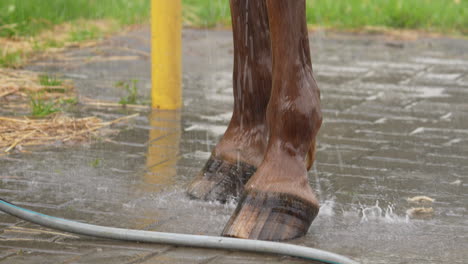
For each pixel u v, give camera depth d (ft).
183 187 15.08
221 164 14.35
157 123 20.34
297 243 12.16
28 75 25.88
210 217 13.43
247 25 13.83
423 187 15.29
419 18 38.34
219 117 21.13
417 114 21.53
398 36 35.55
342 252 11.85
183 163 16.83
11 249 11.84
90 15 38.06
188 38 34.58
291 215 12.30
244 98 14.25
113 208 13.85
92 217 13.37
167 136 19.08
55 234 12.51
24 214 12.73
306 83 12.41
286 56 12.23
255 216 12.21
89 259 11.44
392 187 15.26
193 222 13.16
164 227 12.92
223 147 14.46
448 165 16.83
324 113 21.53
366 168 16.53
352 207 14.05
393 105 22.62
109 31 35.19
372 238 12.50
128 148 17.99
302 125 12.39
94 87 24.50
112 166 16.53
